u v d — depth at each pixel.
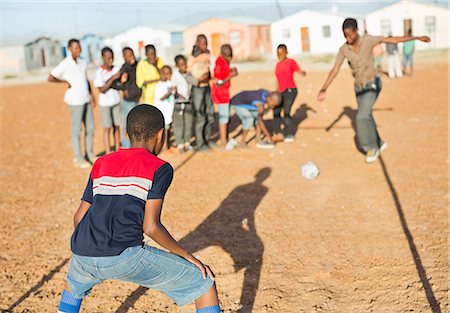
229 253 5.80
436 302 4.55
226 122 10.60
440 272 5.08
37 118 17.59
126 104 9.72
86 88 9.73
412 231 6.12
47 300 4.95
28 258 5.91
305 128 12.72
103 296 4.95
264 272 5.32
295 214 6.91
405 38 8.53
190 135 10.53
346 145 10.67
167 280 3.46
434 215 6.54
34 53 53.44
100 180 3.40
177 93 10.14
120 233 3.25
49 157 11.20
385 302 4.64
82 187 8.76
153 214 3.28
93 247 3.24
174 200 7.69
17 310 4.77
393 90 18.31
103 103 9.83
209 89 10.38
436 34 25.61
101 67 9.73
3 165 10.59
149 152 3.60
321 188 7.95
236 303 4.75
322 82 21.97
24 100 24.27
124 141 9.84
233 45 40.09
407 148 10.04
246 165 9.42
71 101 9.69
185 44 42.28
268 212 7.02
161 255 3.39
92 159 10.23
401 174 8.38
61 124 16.06
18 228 6.91
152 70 9.66
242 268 5.43
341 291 4.89
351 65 8.95
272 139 11.27
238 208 7.23
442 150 9.71
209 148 10.62
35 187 8.89
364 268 5.30
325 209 7.04
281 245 5.95
